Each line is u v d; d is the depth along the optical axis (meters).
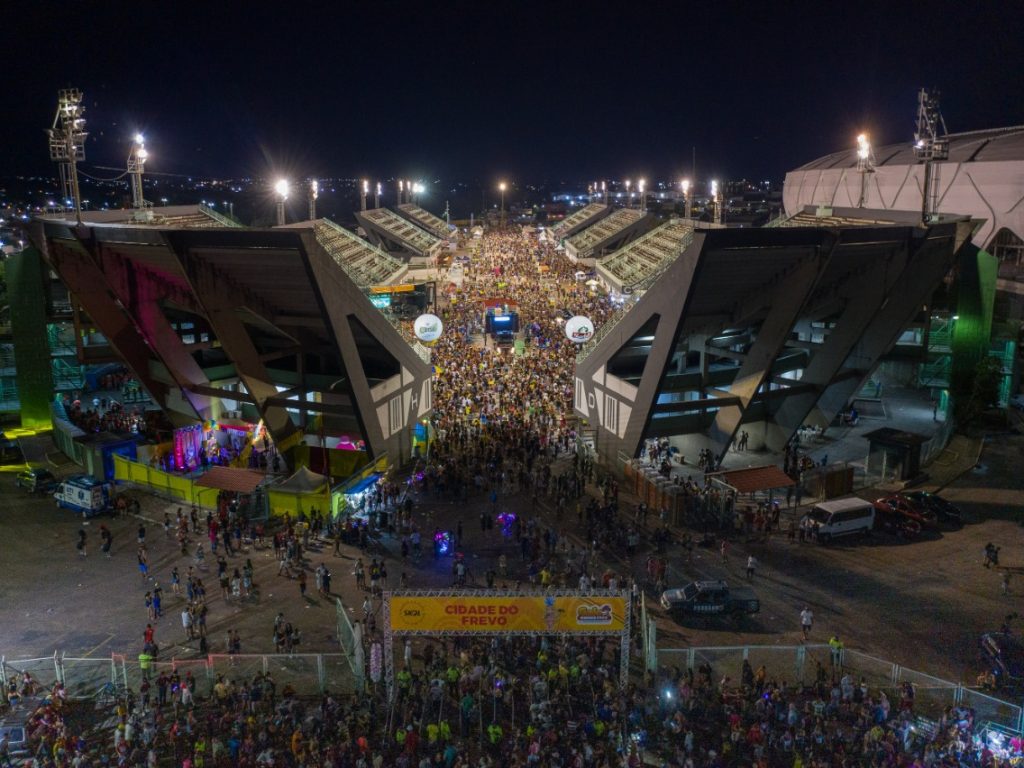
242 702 24.97
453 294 97.06
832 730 23.33
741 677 26.61
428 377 53.91
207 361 53.44
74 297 50.59
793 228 38.62
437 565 35.22
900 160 96.44
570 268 116.81
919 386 61.84
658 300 41.88
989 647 27.17
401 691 25.38
